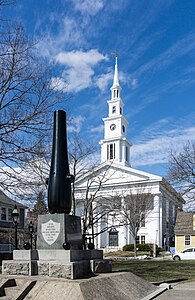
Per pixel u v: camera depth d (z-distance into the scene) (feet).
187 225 163.53
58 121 40.60
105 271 38.58
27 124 49.65
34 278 31.45
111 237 189.88
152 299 32.48
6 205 134.72
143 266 77.77
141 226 180.34
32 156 51.21
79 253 35.88
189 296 34.68
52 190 38.17
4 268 35.17
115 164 186.29
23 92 49.88
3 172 50.52
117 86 227.40
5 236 126.21
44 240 36.83
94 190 159.53
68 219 37.17
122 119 220.84
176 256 118.01
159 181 179.11
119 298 30.04
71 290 28.14
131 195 167.02
